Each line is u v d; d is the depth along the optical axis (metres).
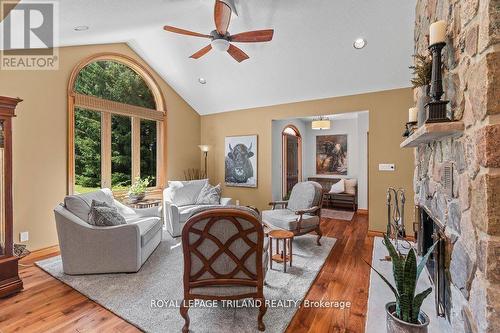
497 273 0.99
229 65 4.42
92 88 4.30
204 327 1.89
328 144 7.36
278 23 3.35
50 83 3.49
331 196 6.70
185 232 1.75
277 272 2.79
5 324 1.93
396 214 3.22
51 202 3.48
